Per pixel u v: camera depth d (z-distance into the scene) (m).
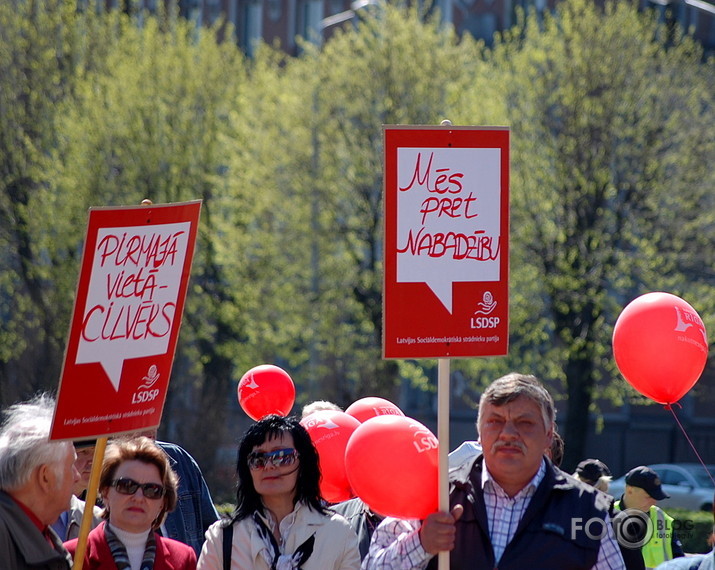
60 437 14.03
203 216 80.50
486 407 13.84
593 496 13.80
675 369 17.67
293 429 15.68
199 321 79.81
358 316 77.25
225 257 78.62
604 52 71.31
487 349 14.47
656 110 71.38
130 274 14.74
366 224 76.19
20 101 80.81
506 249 14.60
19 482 13.70
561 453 18.97
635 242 70.69
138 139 79.19
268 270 78.06
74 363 14.24
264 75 81.38
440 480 13.59
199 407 77.81
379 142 75.88
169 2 128.50
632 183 71.31
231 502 70.12
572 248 70.50
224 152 81.62
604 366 72.81
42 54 81.44
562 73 71.88
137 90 79.62
